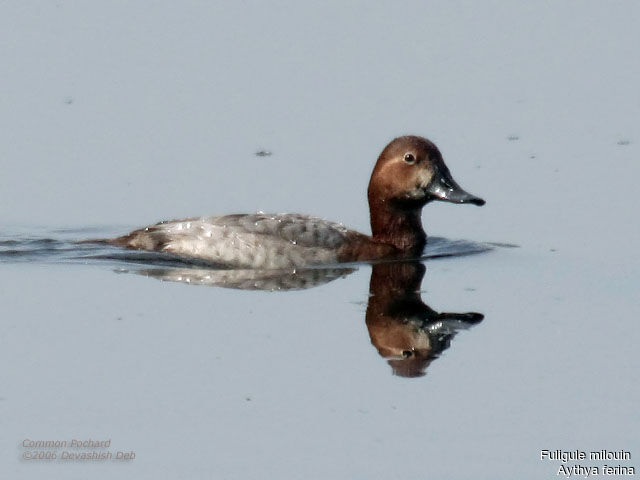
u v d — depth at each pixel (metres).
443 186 14.72
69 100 22.02
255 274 13.82
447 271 14.10
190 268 14.05
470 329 11.90
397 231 15.05
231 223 14.34
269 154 19.53
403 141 14.88
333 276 13.78
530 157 19.36
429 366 10.95
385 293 13.05
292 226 14.38
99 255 14.59
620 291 13.12
